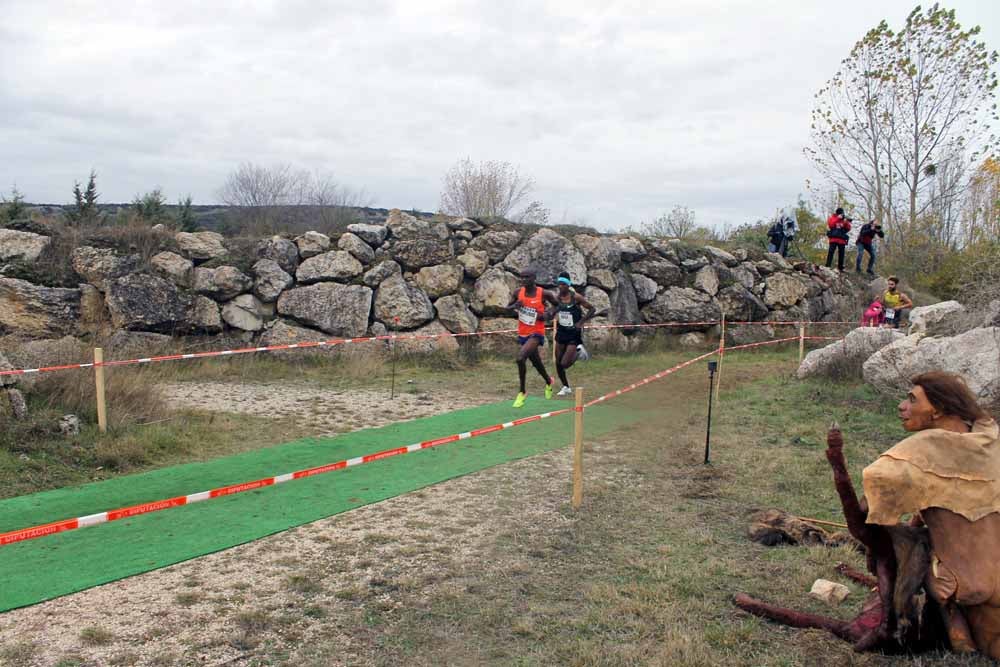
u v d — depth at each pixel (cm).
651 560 480
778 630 381
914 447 328
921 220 2392
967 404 336
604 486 644
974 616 328
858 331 1121
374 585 440
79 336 1131
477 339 1411
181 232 1334
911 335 997
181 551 486
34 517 539
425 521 554
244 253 1309
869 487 327
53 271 1157
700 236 2352
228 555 483
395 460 721
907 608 332
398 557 484
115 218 1617
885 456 333
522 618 398
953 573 321
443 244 1445
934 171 2386
